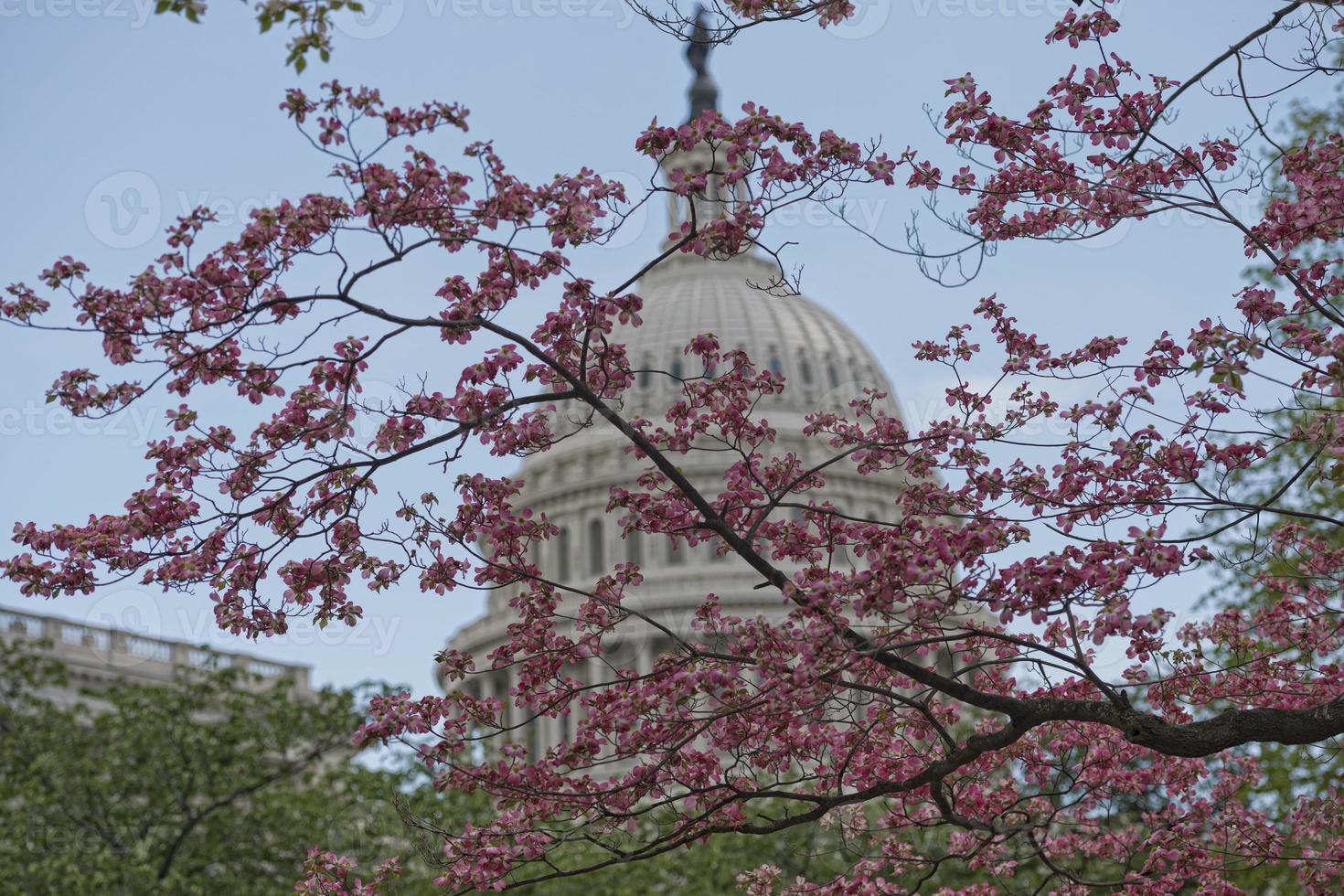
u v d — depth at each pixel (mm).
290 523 46000
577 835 48062
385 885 51469
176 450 44844
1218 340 42469
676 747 45094
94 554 44562
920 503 49531
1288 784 83500
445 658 48094
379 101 41688
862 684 48344
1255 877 80688
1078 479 47875
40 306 43312
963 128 48656
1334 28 47812
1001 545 46594
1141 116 48125
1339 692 54406
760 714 46500
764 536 49188
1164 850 53812
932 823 52406
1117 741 55469
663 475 49156
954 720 53844
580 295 44406
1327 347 41844
